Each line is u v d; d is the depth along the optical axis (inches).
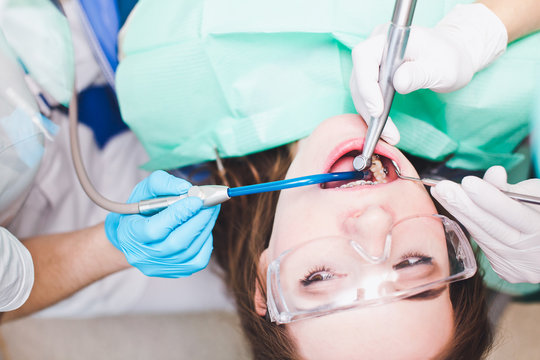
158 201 33.3
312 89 41.8
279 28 38.8
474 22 38.5
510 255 36.6
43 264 46.6
